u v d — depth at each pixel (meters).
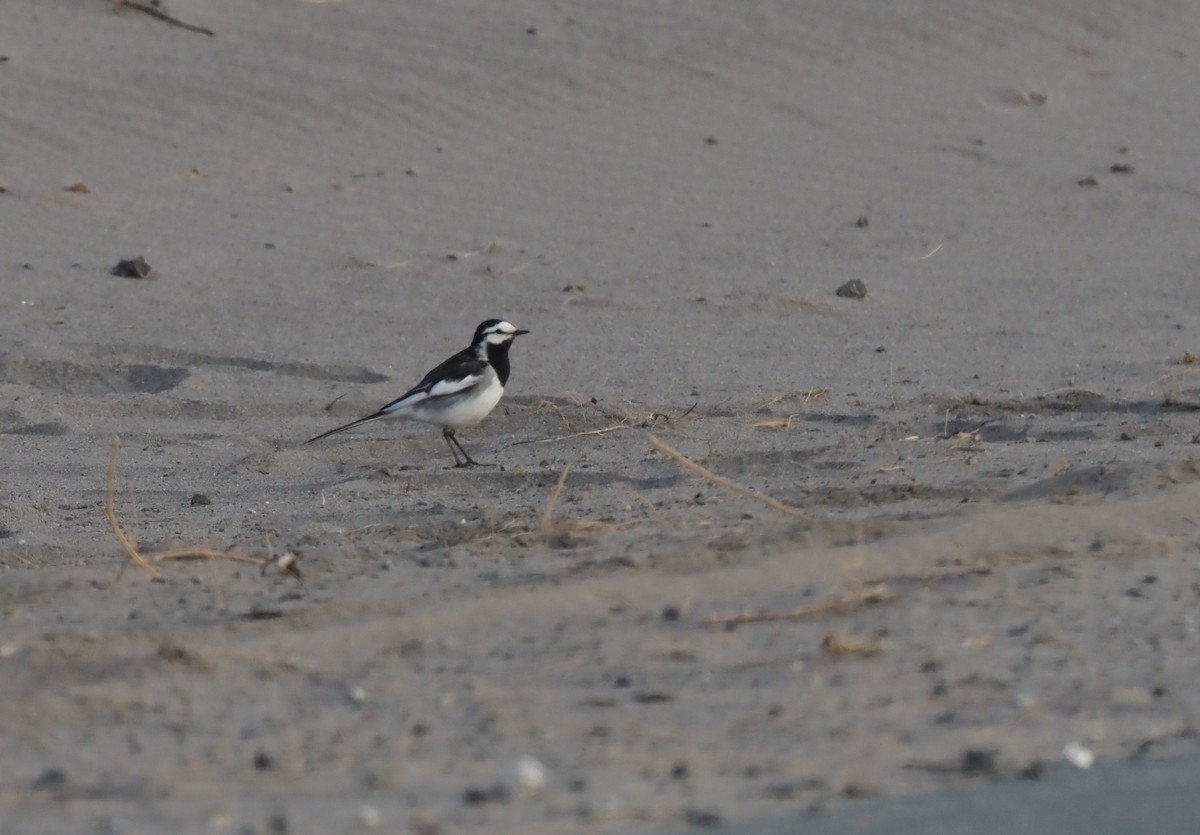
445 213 23.12
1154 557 9.35
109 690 7.12
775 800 5.76
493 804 5.71
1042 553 9.44
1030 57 30.61
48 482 13.62
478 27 29.14
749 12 30.61
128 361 17.45
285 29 28.38
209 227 22.14
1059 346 17.89
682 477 12.58
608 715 6.78
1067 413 14.84
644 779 5.98
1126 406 14.91
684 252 21.91
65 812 5.69
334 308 19.39
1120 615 8.23
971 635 7.91
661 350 17.86
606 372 16.98
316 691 7.15
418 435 15.07
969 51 30.44
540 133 26.17
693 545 9.60
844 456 13.01
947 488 11.29
